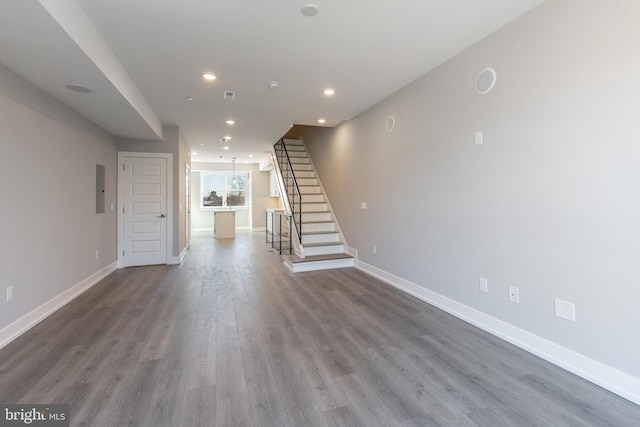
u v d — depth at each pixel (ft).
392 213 13.83
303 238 18.90
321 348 8.16
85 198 13.15
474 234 9.56
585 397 6.17
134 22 8.00
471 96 9.48
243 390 6.35
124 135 16.63
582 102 6.73
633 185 5.98
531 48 7.73
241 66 10.56
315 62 10.37
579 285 6.90
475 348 8.18
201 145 24.57
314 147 24.90
